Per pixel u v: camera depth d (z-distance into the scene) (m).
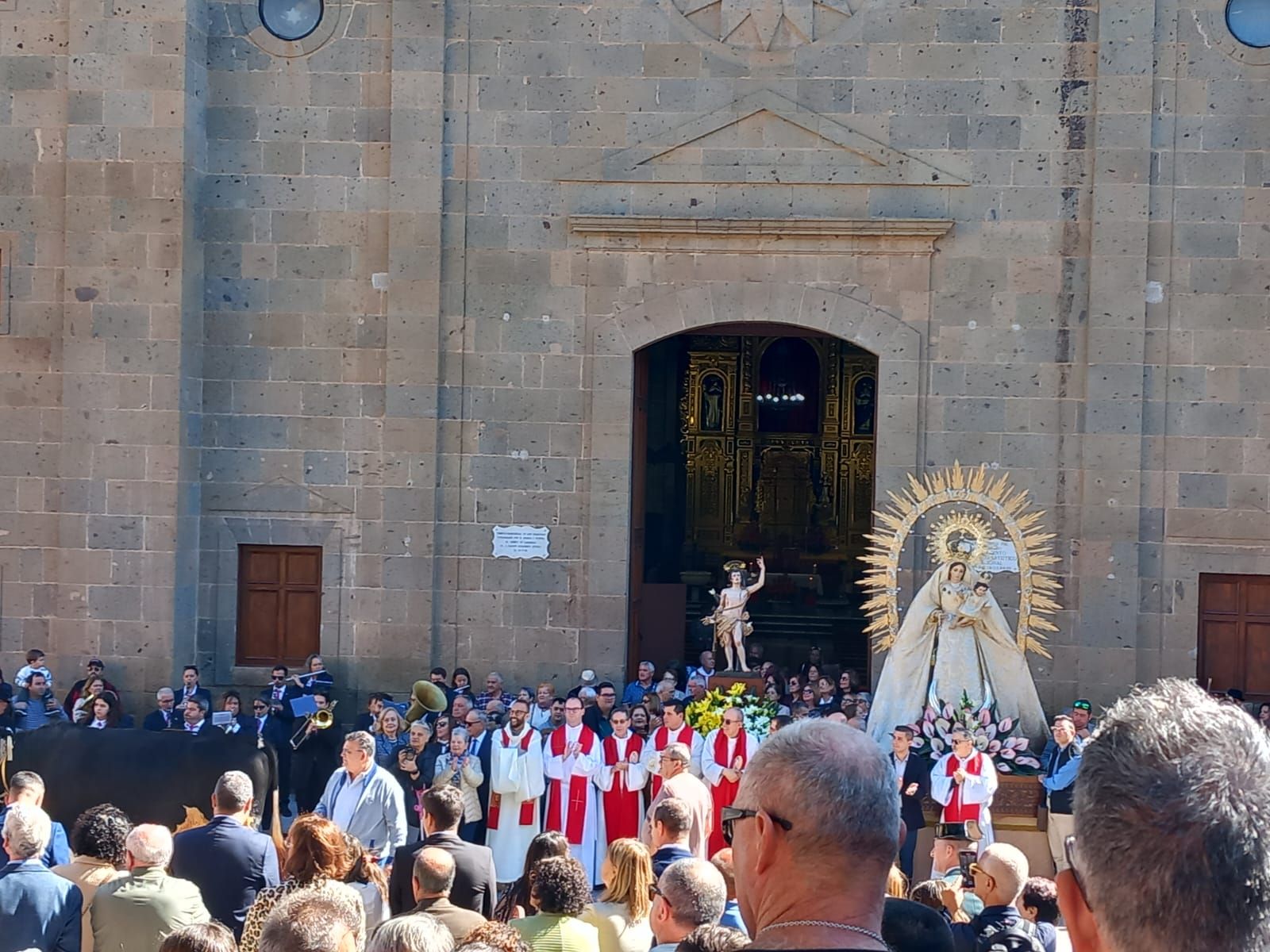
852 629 30.16
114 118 19.97
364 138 20.55
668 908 6.49
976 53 19.81
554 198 20.33
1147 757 2.19
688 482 35.09
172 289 19.95
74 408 20.08
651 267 20.23
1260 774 2.16
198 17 20.31
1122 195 19.44
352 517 20.45
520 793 15.00
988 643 16.44
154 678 19.97
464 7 20.36
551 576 20.34
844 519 34.75
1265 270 19.41
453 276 20.42
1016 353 19.78
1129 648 19.36
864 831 3.24
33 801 9.21
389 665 20.34
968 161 19.84
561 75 20.30
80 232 20.03
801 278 20.08
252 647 20.66
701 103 20.19
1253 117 19.42
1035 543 17.17
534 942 7.18
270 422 20.58
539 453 20.39
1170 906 2.10
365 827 11.77
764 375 35.41
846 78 20.00
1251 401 19.42
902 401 19.92
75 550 20.08
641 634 21.75
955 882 8.73
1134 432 19.42
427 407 20.33
